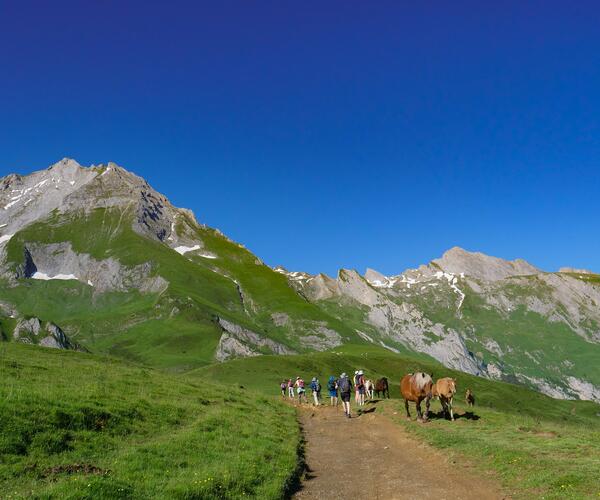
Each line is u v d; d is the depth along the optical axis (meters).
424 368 181.50
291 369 120.88
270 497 16.19
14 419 17.53
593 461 18.80
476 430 26.73
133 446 18.86
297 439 27.39
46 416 18.72
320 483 19.58
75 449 17.16
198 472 16.58
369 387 49.94
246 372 106.75
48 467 15.07
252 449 21.56
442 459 21.83
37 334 183.75
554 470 17.83
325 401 53.16
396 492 17.92
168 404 27.48
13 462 14.95
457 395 158.12
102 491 13.16
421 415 32.03
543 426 28.42
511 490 17.02
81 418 19.83
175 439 20.59
